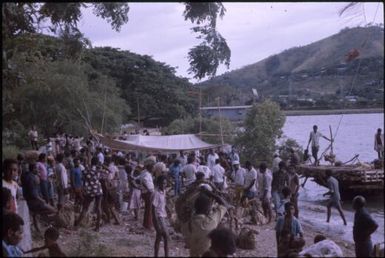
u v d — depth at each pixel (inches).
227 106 1346.0
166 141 1031.0
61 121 1382.9
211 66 413.4
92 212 558.9
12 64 533.0
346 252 472.4
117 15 434.9
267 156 1176.8
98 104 1498.5
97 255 340.5
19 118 1300.4
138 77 2364.7
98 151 898.7
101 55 2340.1
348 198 887.1
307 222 681.0
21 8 505.4
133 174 682.8
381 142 910.4
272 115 1177.4
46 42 595.5
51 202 540.1
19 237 296.7
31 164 450.6
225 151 1142.3
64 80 1369.3
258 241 512.7
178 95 2400.3
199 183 377.7
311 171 942.4
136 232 509.0
